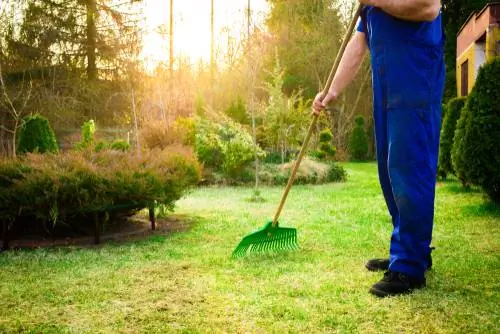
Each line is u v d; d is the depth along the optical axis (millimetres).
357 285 3057
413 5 2717
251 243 3846
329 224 5379
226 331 2389
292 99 11992
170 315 2605
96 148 9648
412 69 2900
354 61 3447
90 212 4711
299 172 10797
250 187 10188
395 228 3186
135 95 18391
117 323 2514
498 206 5832
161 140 13109
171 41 22594
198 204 7352
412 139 2922
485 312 2553
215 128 11109
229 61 24062
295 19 26469
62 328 2459
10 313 2684
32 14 20969
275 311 2629
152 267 3605
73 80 21500
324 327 2412
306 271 3418
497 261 3553
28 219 4801
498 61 5832
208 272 3443
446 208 6109
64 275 3422
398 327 2387
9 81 19281
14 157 4812
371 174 13484
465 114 6422
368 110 26000
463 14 22094
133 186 4656
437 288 2955
